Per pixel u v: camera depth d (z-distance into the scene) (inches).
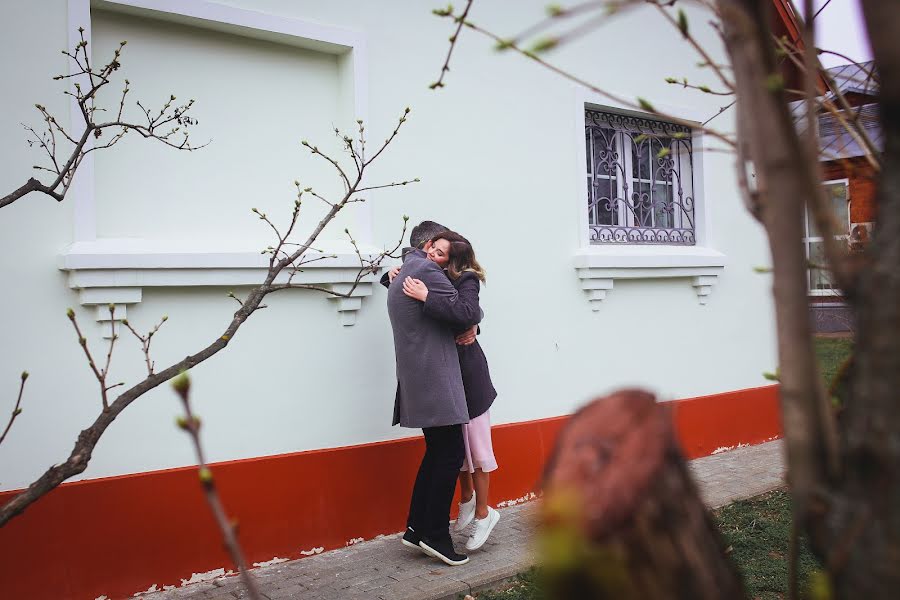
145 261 154.5
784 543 172.9
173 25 168.7
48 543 146.3
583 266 225.3
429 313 161.6
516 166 216.8
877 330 29.4
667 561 23.3
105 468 154.5
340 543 178.1
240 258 165.0
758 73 33.0
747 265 281.7
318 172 187.8
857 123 47.4
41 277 149.9
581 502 22.0
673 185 266.1
